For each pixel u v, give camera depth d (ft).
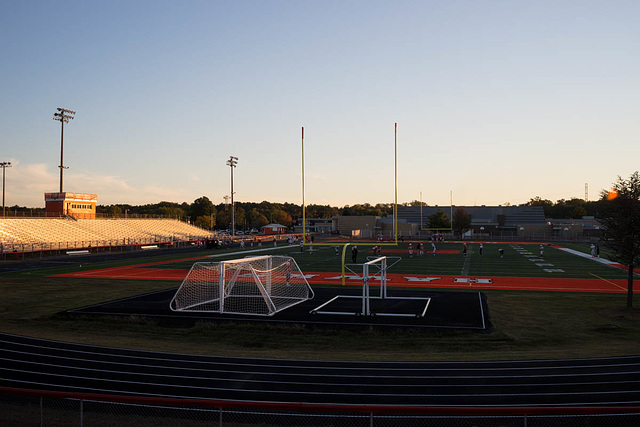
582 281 90.43
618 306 64.03
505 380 35.12
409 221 363.76
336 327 54.54
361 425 27.63
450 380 35.24
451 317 58.80
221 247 207.10
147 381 35.73
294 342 48.73
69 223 197.06
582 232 309.22
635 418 27.96
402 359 41.27
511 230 334.03
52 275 105.70
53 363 40.50
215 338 50.62
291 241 231.50
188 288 83.97
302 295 76.43
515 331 51.62
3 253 142.20
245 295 76.33
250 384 34.83
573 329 52.16
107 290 83.56
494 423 27.89
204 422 27.86
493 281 91.61
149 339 50.16
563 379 35.12
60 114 213.46
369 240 263.70
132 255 163.53
